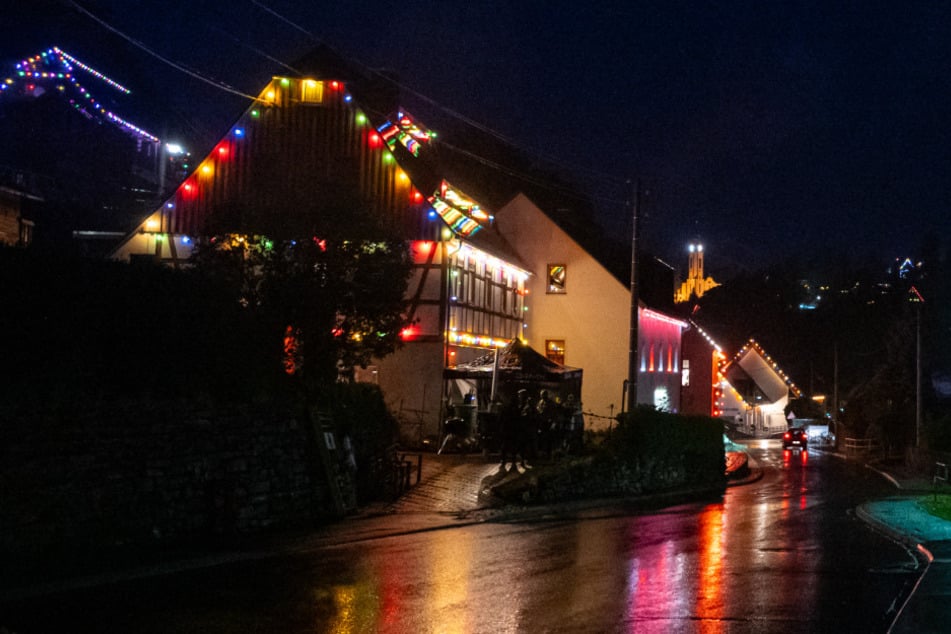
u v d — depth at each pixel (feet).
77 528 43.29
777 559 44.80
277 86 101.71
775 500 85.15
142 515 46.73
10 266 42.24
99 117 117.29
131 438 46.91
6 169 104.68
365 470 67.51
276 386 59.41
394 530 54.29
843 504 80.59
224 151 101.09
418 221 100.17
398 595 34.58
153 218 100.22
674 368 165.78
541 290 137.69
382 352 68.80
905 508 71.20
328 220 66.18
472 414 96.12
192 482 50.14
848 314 266.57
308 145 101.40
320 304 63.98
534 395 101.96
